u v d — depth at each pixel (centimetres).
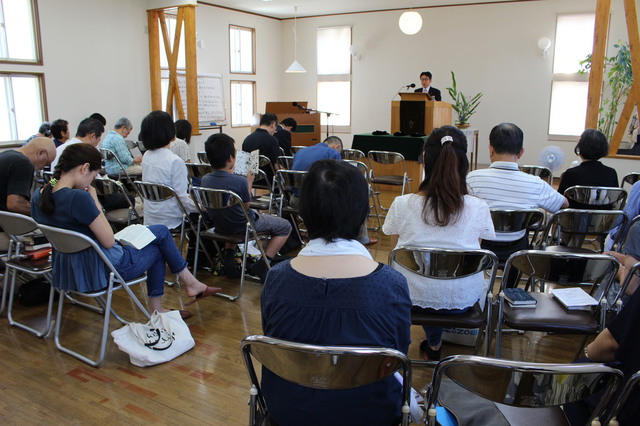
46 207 227
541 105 901
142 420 198
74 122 720
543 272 195
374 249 427
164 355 243
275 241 347
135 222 382
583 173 325
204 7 927
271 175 474
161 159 326
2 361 243
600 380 109
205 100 922
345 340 114
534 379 108
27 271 254
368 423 121
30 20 655
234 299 317
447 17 951
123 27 777
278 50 1129
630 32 513
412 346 259
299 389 121
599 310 199
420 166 659
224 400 212
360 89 1062
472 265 192
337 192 119
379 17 1013
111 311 292
